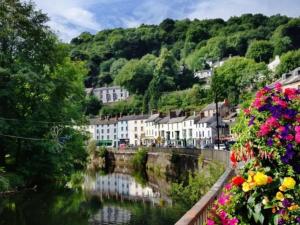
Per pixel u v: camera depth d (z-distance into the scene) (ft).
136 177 183.32
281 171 16.34
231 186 16.55
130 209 95.40
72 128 131.13
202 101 398.42
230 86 387.34
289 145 16.43
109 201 108.27
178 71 485.56
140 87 490.08
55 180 138.72
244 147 17.49
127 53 643.04
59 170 130.21
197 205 20.45
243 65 399.03
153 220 82.69
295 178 16.26
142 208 96.48
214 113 299.99
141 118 385.09
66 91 126.41
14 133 115.24
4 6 115.96
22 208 92.48
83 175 197.36
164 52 486.38
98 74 603.67
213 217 15.69
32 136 119.44
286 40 461.78
